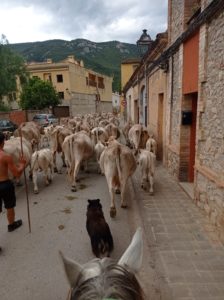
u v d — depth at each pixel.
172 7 9.45
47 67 46.91
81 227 6.13
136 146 11.84
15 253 5.19
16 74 34.78
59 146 10.90
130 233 5.80
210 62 5.86
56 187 9.01
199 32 6.41
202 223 6.02
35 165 8.44
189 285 4.09
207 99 6.11
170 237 5.46
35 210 7.12
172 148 9.30
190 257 4.79
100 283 1.44
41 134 16.80
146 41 12.59
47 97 37.12
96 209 5.39
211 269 4.45
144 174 8.12
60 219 6.56
